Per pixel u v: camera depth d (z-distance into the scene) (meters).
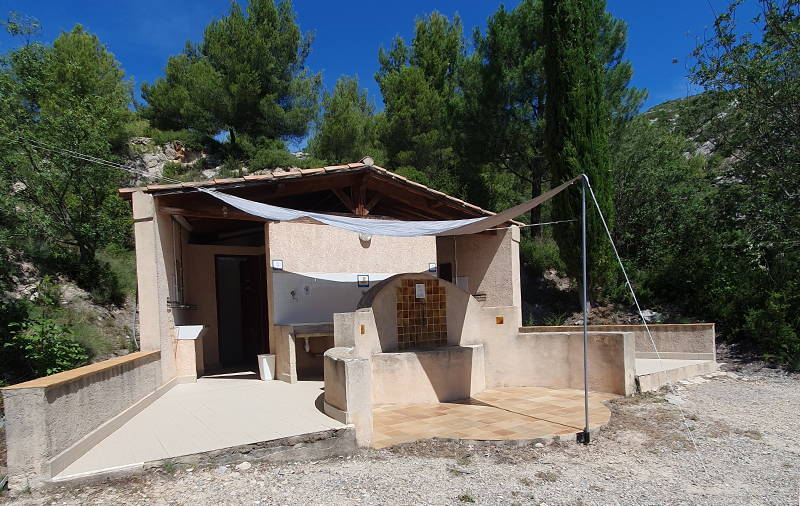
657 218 17.61
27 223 10.48
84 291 11.61
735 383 9.72
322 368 10.26
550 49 15.34
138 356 6.63
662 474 5.07
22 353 8.55
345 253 10.84
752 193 13.46
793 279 12.92
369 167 9.88
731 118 13.56
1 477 4.59
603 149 15.07
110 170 11.24
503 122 18.98
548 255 19.55
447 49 29.75
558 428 6.36
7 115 9.82
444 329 9.06
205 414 6.36
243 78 25.91
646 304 16.05
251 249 12.52
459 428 6.45
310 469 4.97
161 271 8.18
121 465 4.40
